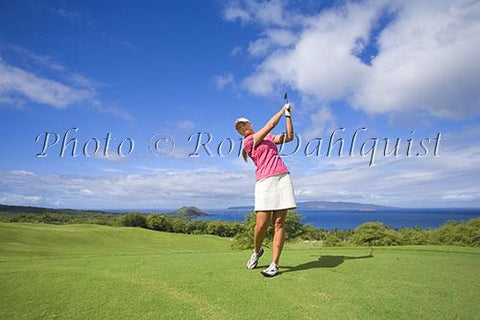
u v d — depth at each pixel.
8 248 29.41
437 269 4.88
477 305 3.29
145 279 3.93
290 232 33.50
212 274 4.20
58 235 42.44
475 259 5.87
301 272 4.43
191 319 2.86
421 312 3.08
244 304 3.19
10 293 3.41
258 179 4.29
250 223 34.25
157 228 77.38
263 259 5.47
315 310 3.08
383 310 3.11
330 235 34.16
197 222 78.50
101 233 49.50
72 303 3.18
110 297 3.32
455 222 34.69
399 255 6.39
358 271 4.59
